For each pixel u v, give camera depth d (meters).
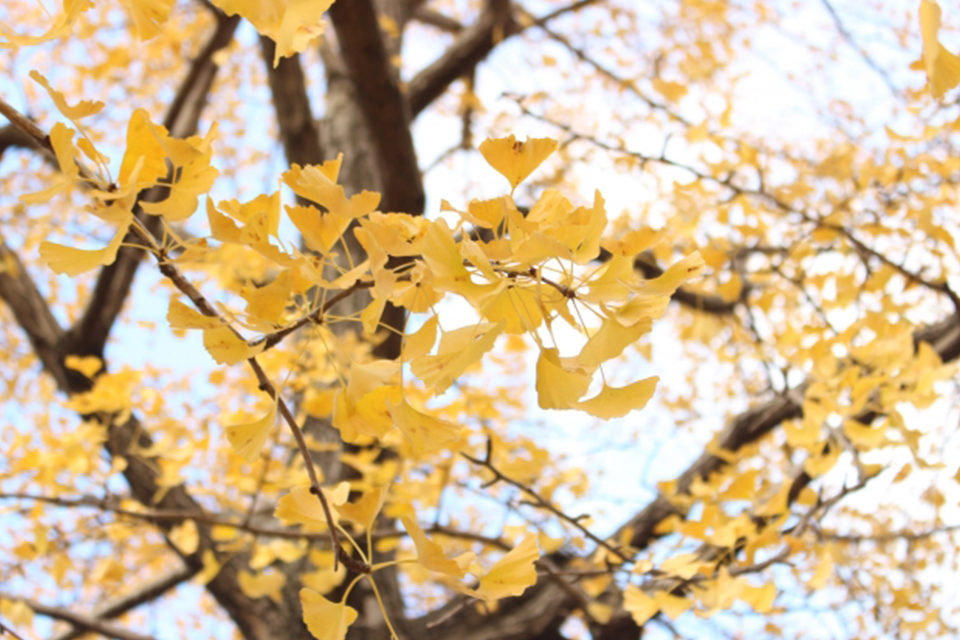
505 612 3.74
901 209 3.40
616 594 3.56
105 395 2.74
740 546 2.18
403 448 2.69
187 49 5.41
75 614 3.65
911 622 2.95
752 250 3.54
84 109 1.23
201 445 2.84
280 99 4.26
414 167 3.83
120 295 4.16
